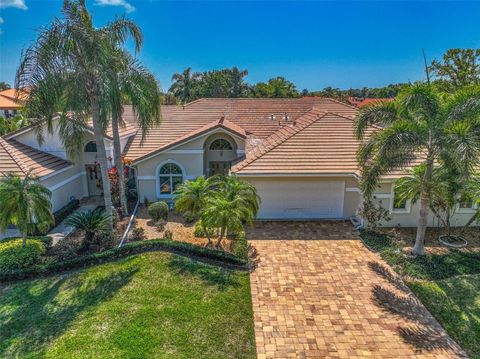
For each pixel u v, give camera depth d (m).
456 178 13.80
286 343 9.95
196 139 22.22
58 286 12.93
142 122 17.33
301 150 19.75
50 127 15.82
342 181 19.25
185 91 68.25
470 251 15.52
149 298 11.90
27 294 12.48
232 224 14.23
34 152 21.89
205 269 13.84
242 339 10.07
